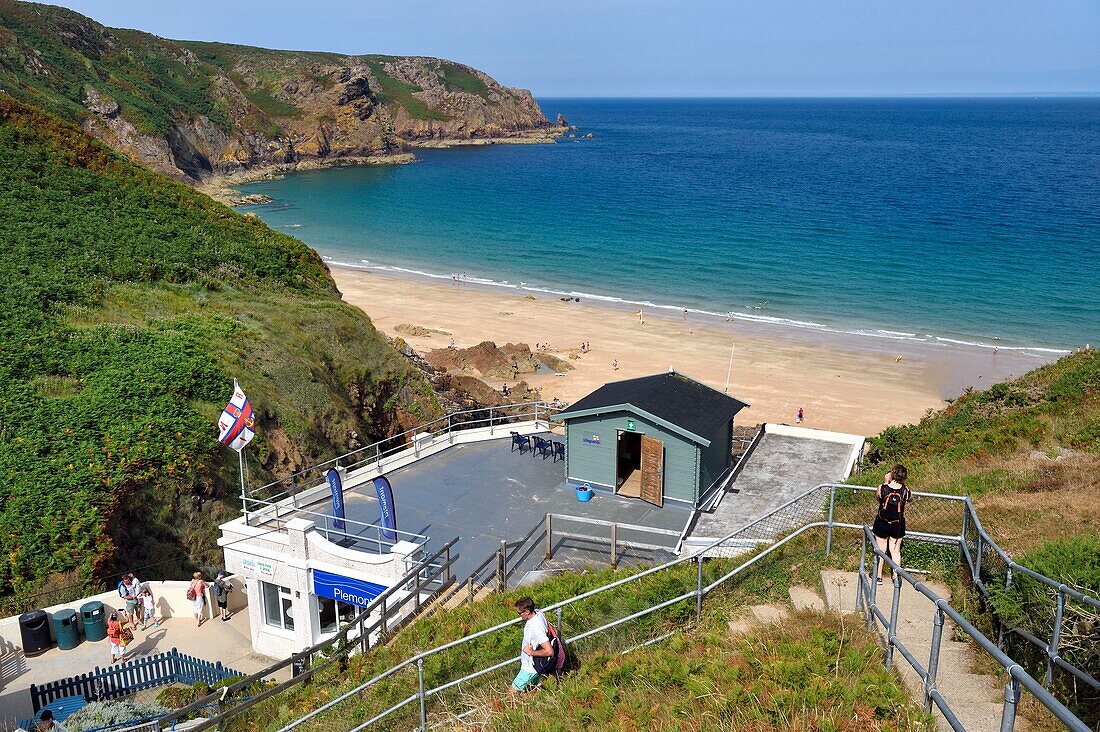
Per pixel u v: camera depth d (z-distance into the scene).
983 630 10.22
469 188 158.62
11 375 27.05
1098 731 7.76
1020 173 167.12
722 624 11.72
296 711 15.18
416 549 19.45
